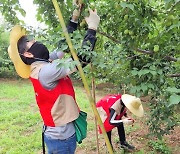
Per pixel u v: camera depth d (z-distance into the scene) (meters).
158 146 5.92
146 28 2.75
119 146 6.05
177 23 2.47
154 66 2.54
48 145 2.89
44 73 2.66
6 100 10.65
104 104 5.05
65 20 2.81
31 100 10.50
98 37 3.28
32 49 2.75
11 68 16.02
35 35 2.36
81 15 2.72
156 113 3.99
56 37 2.32
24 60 2.80
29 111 9.00
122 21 2.88
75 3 2.61
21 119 7.97
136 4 2.66
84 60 2.45
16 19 2.73
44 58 2.80
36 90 2.78
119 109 4.95
